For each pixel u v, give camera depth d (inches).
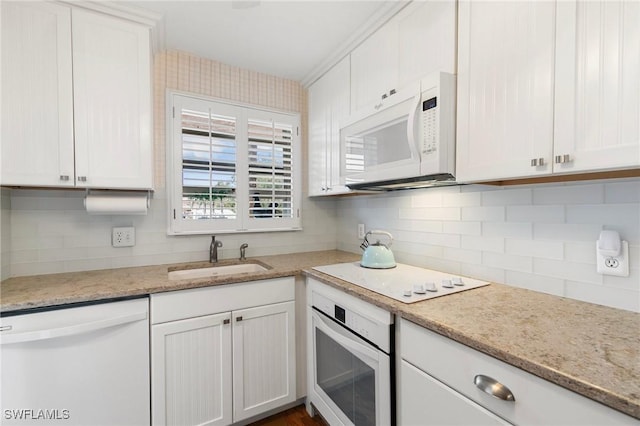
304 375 72.1
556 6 35.9
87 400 50.5
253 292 64.9
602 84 32.3
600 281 42.1
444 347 36.5
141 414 54.4
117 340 52.4
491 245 55.7
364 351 49.1
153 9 60.6
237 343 63.1
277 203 92.4
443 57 49.8
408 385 41.9
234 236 87.0
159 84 76.3
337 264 74.8
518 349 29.7
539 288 48.8
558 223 46.4
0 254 57.2
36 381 47.4
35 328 46.8
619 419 23.1
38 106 54.0
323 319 62.3
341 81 78.0
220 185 83.4
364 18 63.7
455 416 34.9
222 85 84.0
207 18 63.7
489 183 49.7
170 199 77.2
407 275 61.8
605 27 32.2
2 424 45.8
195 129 80.2
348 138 68.6
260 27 67.1
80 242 68.0
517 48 39.8
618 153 31.1
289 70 88.0
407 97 52.2
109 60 59.6
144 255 74.9
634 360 27.6
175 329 56.8
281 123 93.4
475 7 45.2
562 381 25.5
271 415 70.3
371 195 87.4
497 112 42.1
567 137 35.0
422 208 70.5
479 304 43.4
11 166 52.1
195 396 58.9
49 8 54.9
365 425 50.6
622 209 39.9
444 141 47.3
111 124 59.7
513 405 29.5
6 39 52.1
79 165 57.1
